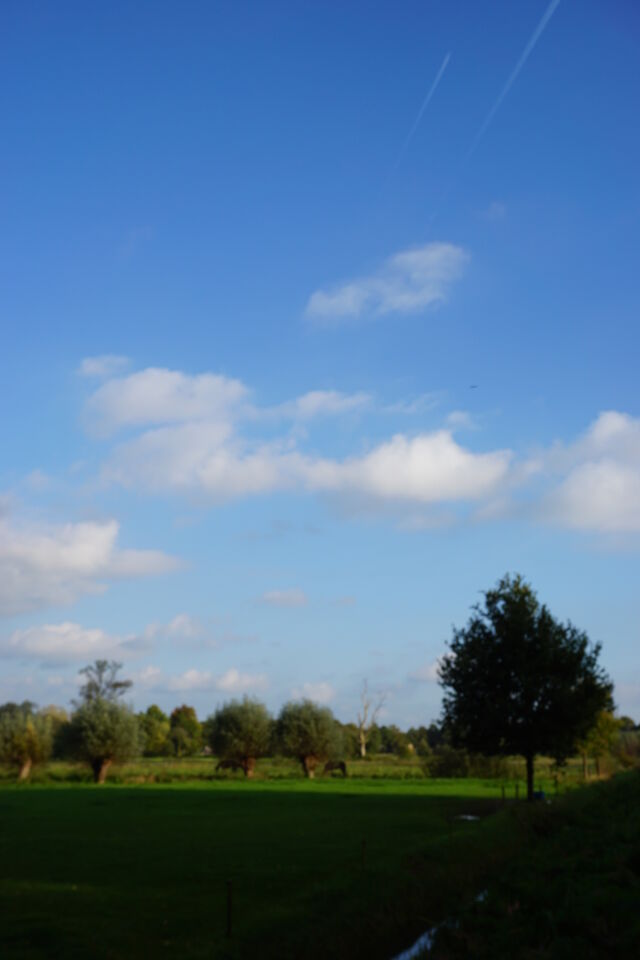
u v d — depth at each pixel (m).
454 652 45.03
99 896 20.09
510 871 20.80
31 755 80.81
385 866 22.09
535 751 42.94
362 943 16.14
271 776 85.31
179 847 28.28
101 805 46.81
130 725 80.50
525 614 44.06
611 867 19.36
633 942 13.86
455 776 78.00
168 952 15.23
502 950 14.70
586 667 43.59
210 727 88.38
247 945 15.76
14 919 17.69
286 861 24.81
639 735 86.56
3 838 31.19
